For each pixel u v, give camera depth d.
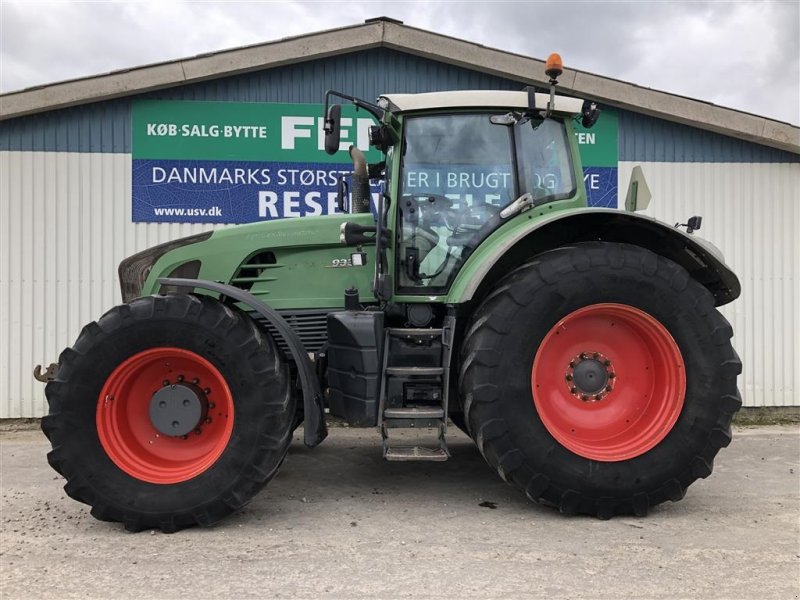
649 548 2.75
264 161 5.98
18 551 2.76
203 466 3.03
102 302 5.88
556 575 2.47
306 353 3.29
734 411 3.12
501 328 3.07
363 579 2.44
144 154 5.88
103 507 2.95
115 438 3.06
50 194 5.83
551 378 3.24
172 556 2.69
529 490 3.06
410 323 3.61
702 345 3.12
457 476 4.04
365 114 6.04
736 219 6.25
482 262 3.30
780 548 2.76
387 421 3.23
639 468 3.07
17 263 5.81
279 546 2.79
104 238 5.88
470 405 3.11
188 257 3.78
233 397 3.03
